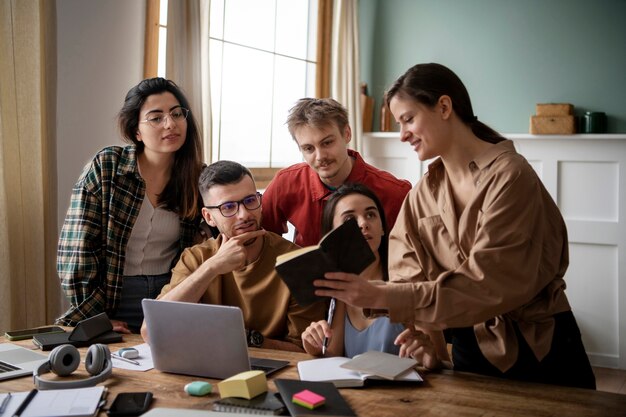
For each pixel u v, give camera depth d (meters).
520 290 1.48
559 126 4.25
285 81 4.32
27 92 2.48
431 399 1.39
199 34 3.21
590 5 4.35
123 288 2.38
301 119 2.33
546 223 1.62
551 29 4.45
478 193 1.59
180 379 1.55
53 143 2.59
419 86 1.63
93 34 2.84
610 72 4.32
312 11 4.53
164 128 2.32
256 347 1.89
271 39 4.15
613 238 4.22
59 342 1.85
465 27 4.68
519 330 1.63
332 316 1.87
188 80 3.19
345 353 1.85
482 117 4.66
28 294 2.49
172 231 2.46
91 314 2.26
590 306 4.30
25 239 2.49
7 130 2.42
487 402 1.38
